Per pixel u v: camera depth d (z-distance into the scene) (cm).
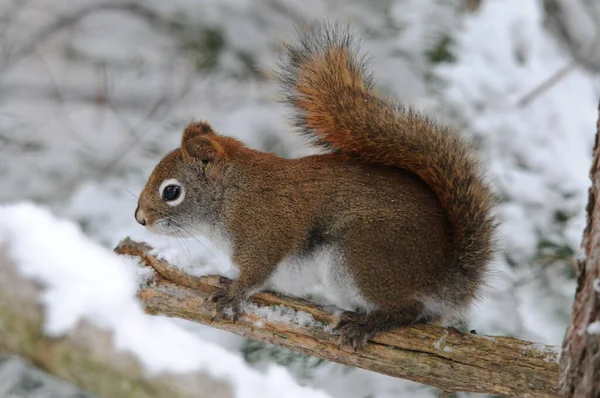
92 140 1702
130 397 504
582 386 585
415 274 823
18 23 1894
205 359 544
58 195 1442
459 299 838
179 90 1700
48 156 1505
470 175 862
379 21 1468
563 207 1129
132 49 1720
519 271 1109
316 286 1011
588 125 1245
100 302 522
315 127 926
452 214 847
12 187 1442
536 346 748
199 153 925
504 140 1193
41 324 499
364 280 830
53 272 518
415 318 822
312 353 812
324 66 926
